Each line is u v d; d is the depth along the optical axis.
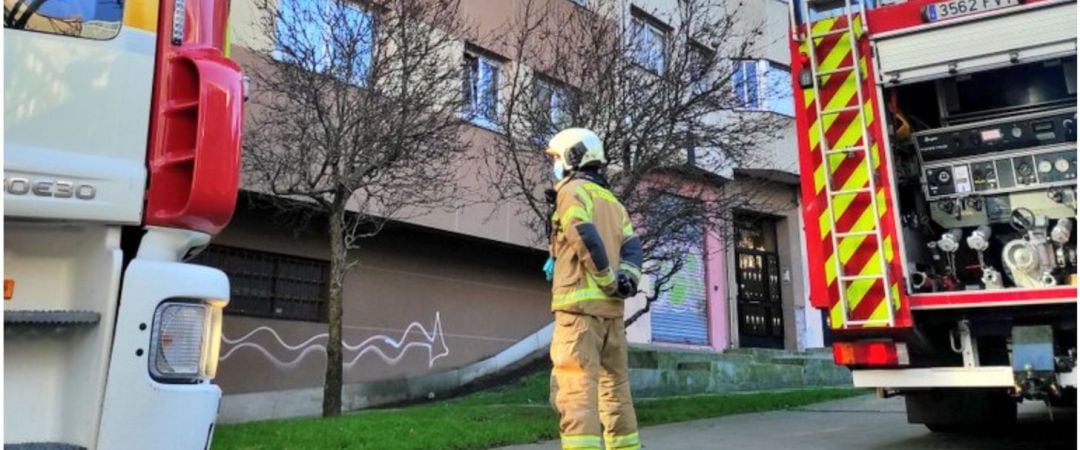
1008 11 5.39
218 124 2.50
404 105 8.48
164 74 2.52
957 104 6.11
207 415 2.40
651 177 9.19
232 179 2.51
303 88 8.52
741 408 9.59
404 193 9.37
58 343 2.30
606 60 9.12
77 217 2.31
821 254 5.82
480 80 12.09
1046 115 5.64
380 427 7.25
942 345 5.79
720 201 10.31
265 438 6.54
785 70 16.67
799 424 8.20
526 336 13.78
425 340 12.15
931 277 5.80
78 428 2.22
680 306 15.41
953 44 5.55
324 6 9.16
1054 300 5.23
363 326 11.37
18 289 2.30
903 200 6.05
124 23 2.48
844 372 15.07
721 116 11.39
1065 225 5.41
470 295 12.96
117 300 2.30
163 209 2.44
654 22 12.69
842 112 5.86
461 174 11.55
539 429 7.40
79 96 2.38
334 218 8.69
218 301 2.49
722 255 16.39
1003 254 5.57
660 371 12.30
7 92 2.29
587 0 11.87
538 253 13.74
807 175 5.95
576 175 4.47
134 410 2.25
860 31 5.84
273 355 10.36
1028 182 5.73
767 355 15.28
